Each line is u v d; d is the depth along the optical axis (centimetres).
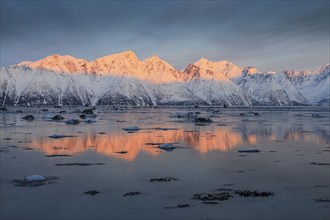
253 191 2717
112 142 5588
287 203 2428
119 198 2556
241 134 6875
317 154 4428
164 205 2395
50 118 12438
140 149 4856
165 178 3148
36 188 2822
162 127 8650
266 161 3944
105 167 3619
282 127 8606
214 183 2977
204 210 2292
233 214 2219
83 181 3047
